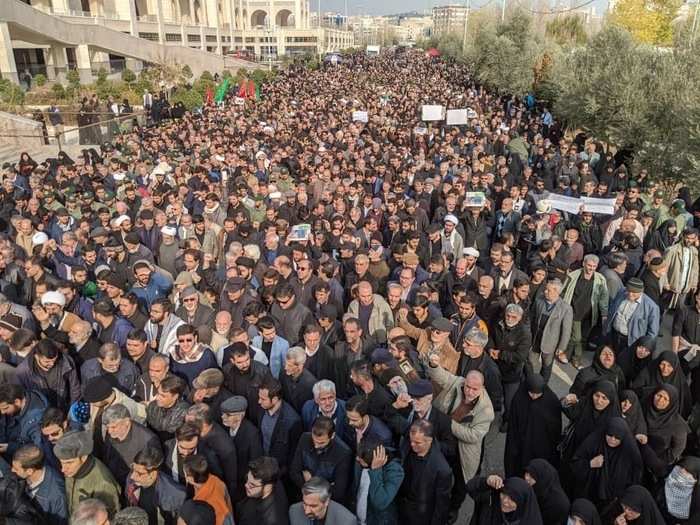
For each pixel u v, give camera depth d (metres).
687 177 12.97
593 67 19.56
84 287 6.77
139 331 4.91
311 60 61.31
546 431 4.52
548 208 8.84
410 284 6.38
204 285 6.82
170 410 4.30
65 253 7.69
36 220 9.10
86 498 3.46
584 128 19.98
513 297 6.02
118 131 22.22
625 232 8.31
